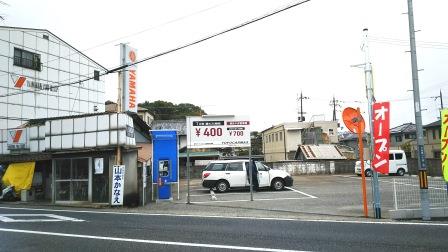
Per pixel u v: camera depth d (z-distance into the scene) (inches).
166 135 711.1
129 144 679.1
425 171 446.3
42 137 808.3
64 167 714.2
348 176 1306.6
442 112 456.4
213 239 331.0
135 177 649.6
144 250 292.8
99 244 315.6
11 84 1027.9
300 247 296.4
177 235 351.3
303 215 482.9
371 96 473.1
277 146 2204.7
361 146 473.1
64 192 708.7
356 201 612.4
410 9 472.7
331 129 2180.1
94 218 475.8
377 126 453.7
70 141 705.0
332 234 347.6
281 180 824.3
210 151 1784.0
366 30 482.0
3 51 1014.4
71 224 424.2
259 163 835.4
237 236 343.3
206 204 621.0
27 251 292.2
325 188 847.1
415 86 465.1
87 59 1275.8
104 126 670.5
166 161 703.7
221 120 663.1
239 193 786.8
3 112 1004.6
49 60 1139.9
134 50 887.1
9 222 442.6
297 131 2076.8
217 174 820.0
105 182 668.1
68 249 298.2
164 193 697.0
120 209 590.2
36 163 839.1
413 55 469.7
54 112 1144.8
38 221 449.4
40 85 1106.7
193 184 1099.3
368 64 475.5
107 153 669.3
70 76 1207.6
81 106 1240.2
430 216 442.6
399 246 296.5
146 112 1846.7
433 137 1829.5
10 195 783.1
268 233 356.2
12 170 816.9
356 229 373.1
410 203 474.6
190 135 657.0
